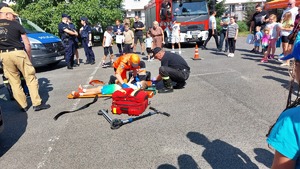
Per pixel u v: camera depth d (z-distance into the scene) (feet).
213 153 10.30
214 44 51.55
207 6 45.03
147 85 18.86
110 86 18.58
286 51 24.73
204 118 13.79
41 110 16.65
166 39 48.26
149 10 64.44
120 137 12.14
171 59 18.93
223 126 12.68
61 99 18.83
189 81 21.71
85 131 13.04
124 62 17.92
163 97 17.80
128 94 14.64
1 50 15.42
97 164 10.00
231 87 19.25
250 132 11.88
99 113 15.07
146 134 12.27
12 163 10.50
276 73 22.84
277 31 28.45
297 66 3.92
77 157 10.61
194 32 44.65
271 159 9.68
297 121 3.58
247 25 92.07
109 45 31.24
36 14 59.62
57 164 10.19
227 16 38.50
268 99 16.19
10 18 15.60
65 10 60.39
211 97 17.20
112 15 68.23
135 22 41.22
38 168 10.01
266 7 61.93
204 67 27.37
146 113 14.89
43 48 29.17
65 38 30.55
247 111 14.43
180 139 11.59
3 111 17.01
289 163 3.66
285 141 3.63
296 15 24.22
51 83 24.30
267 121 12.98
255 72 23.66
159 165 9.67
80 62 36.70
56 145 11.76
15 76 16.20
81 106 16.93
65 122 14.38
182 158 10.06
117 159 10.25
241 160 9.70
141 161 10.00
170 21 45.57
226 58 32.48
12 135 13.14
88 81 24.18
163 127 12.94
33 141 12.32
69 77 26.55
